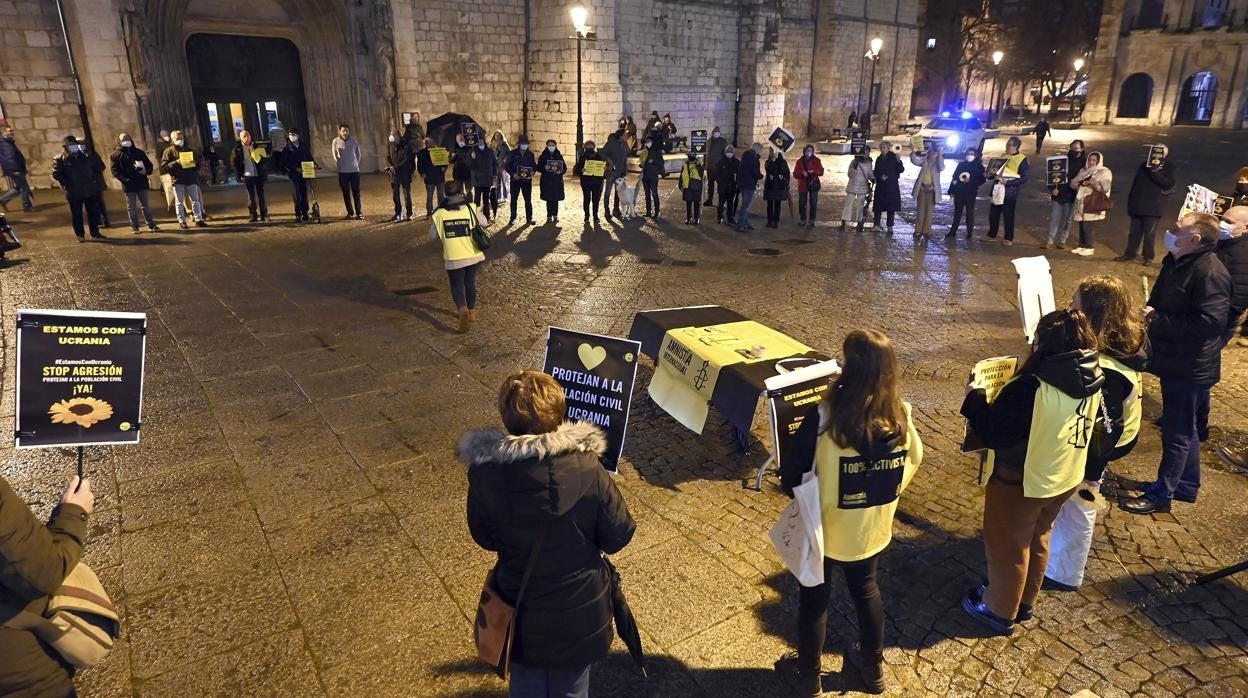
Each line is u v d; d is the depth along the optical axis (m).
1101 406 3.21
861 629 3.04
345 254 11.51
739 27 30.72
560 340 4.05
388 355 7.21
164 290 9.35
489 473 2.21
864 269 10.80
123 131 17.41
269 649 3.38
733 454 5.31
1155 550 4.14
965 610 3.65
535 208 16.42
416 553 4.10
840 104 38.25
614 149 14.80
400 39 21.75
